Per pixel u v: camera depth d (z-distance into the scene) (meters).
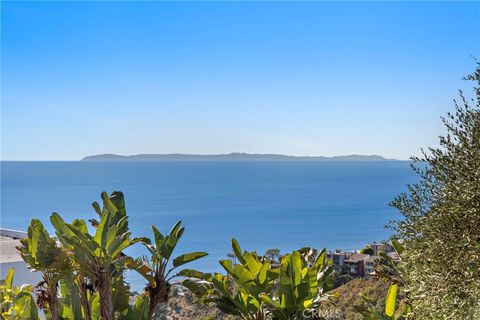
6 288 7.95
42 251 6.77
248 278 6.67
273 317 6.64
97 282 6.79
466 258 5.60
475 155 5.66
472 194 5.59
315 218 188.50
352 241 136.75
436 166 5.87
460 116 5.85
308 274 6.52
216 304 6.98
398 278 7.32
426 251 5.89
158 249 6.92
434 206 5.98
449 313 5.73
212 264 111.88
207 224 168.88
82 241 6.64
